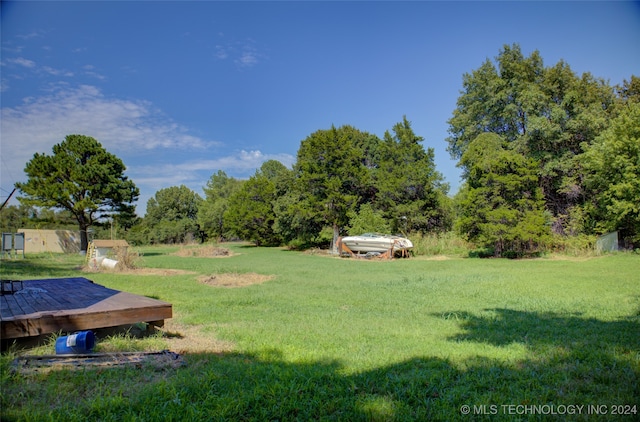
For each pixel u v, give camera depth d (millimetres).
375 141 33531
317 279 12867
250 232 37250
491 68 28328
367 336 5496
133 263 16141
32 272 14516
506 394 3379
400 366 4121
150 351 4453
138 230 50812
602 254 19984
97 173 26828
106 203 28359
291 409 3090
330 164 28719
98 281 12086
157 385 3387
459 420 2924
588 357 4332
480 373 3893
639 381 3594
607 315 6742
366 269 16234
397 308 7824
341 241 24312
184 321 6539
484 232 21422
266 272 15047
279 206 32625
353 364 4203
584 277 11969
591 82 26156
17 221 40531
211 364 4102
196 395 3268
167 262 19984
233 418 2898
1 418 2748
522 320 6484
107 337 5230
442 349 4793
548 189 25812
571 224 22875
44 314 4547
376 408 3082
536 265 16641
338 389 3447
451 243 25453
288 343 5117
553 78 25156
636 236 19672
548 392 3373
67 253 28594
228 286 11227
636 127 18859
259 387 3441
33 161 25781
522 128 27406
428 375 3818
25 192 25328
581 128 23594
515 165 21250
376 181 29969
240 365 4062
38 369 3709
